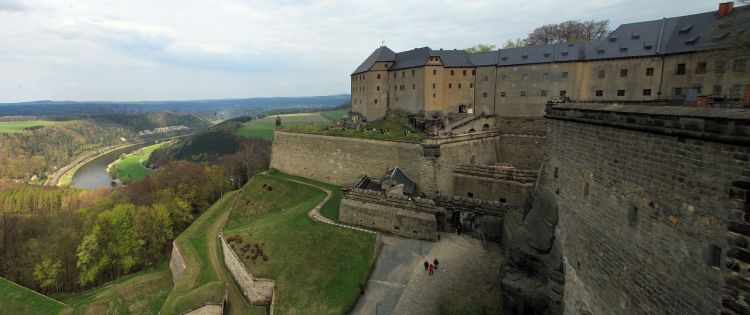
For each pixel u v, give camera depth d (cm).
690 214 1240
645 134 1457
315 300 3259
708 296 1175
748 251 1056
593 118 1852
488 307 2734
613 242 1683
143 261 6019
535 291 2355
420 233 3978
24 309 4428
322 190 5809
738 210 1073
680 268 1285
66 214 7269
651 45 5509
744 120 1035
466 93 7338
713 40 3891
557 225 2341
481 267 3350
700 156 1194
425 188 5050
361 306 3059
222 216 6247
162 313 3588
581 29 8850
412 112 7700
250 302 3747
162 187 8450
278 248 4134
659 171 1381
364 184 5253
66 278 5606
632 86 5662
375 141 5656
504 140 6312
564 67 6228
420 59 7544
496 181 4638
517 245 2581
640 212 1495
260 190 6388
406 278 3303
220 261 4641
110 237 5822
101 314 4369
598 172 1819
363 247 3806
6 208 9106
